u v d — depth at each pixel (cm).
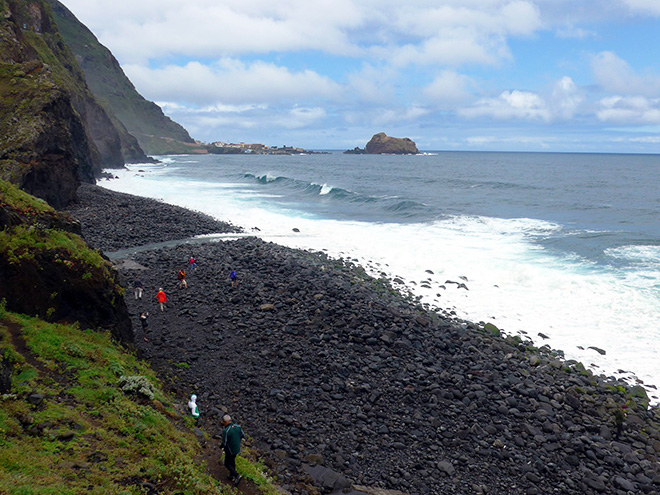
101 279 1752
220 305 2625
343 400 1788
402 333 2408
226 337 2239
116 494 864
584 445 1662
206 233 4866
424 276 3600
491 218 6175
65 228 1989
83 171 8350
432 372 2061
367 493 1298
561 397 1964
